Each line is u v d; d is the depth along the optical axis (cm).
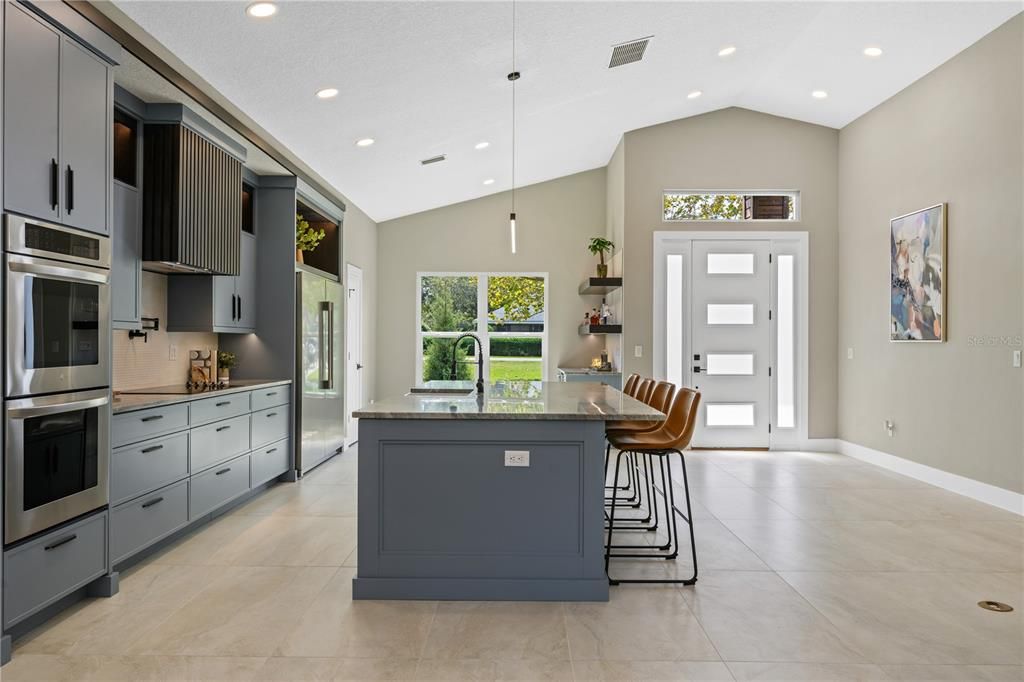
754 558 351
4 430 230
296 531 395
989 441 467
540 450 294
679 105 652
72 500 267
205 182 410
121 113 364
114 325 348
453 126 564
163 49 355
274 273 529
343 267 677
